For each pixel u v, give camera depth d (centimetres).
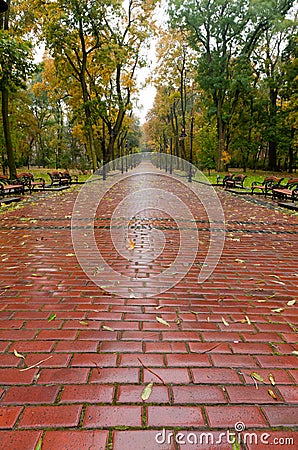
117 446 134
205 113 2825
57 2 1655
